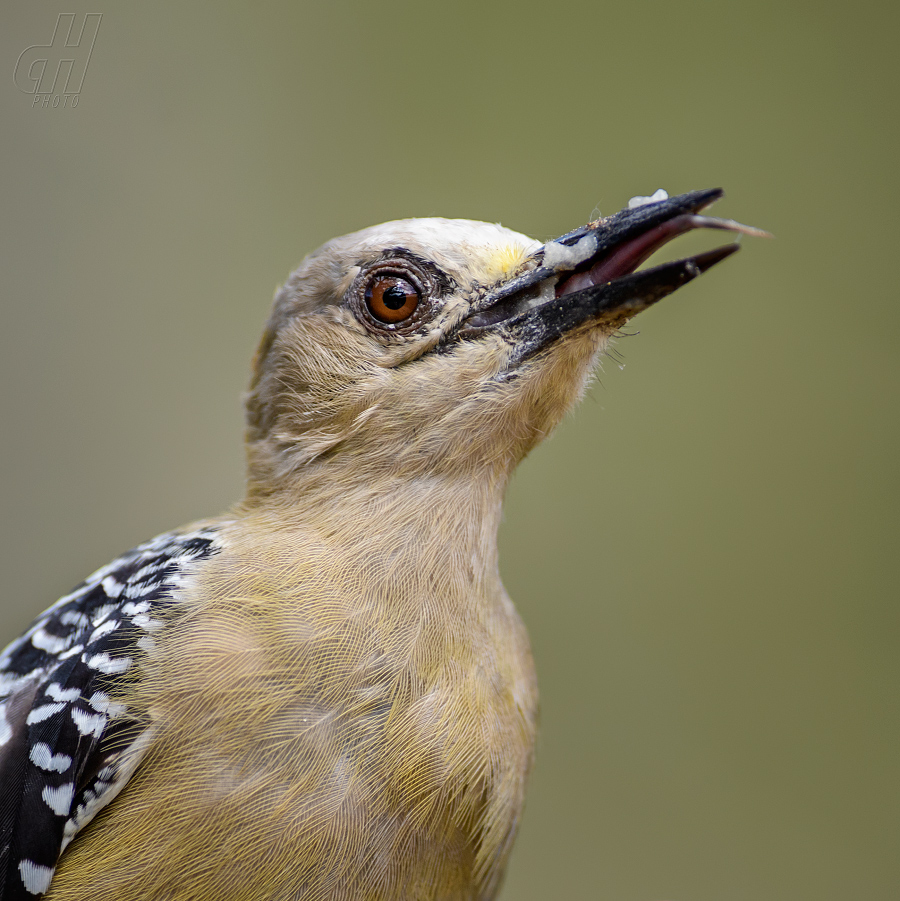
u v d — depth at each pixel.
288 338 1.81
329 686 1.79
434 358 1.80
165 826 1.79
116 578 1.81
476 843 1.80
